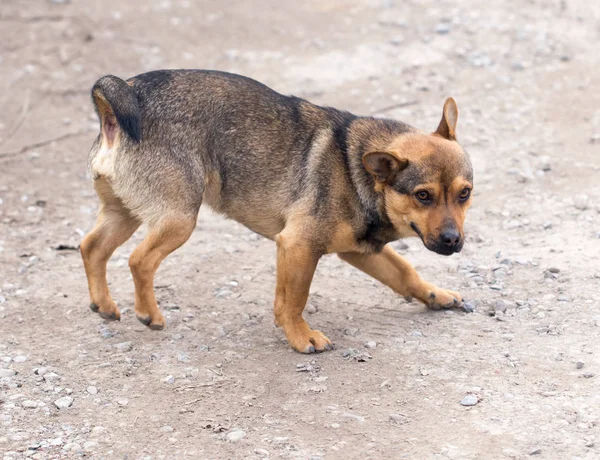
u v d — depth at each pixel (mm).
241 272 9531
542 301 8289
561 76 14273
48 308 8789
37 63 15188
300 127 7961
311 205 7672
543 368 7074
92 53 15539
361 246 7863
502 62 14836
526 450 6012
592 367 6992
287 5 17641
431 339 7793
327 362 7535
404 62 15055
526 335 7684
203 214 11133
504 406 6566
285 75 14797
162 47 15867
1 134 13164
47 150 12789
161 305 8820
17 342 8078
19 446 6441
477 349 7512
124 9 17250
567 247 9375
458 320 8156
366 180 7574
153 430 6633
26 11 16938
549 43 15375
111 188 7797
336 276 9383
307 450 6238
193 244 10281
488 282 8859
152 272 7793
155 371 7535
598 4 16859
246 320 8477
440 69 14750
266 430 6551
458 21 16391
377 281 9242
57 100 14227
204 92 7906
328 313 8523
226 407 6910
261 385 7223
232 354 7801
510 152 11945
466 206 7441
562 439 6098
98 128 13492
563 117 12906
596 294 8242
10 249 10164
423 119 13023
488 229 10094
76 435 6590
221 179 8023
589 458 5855
